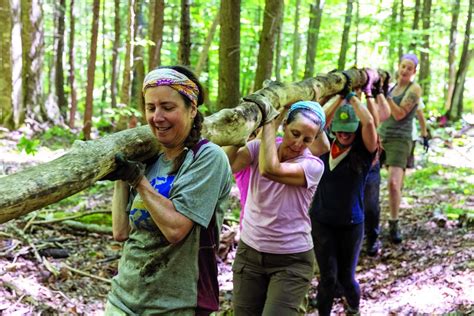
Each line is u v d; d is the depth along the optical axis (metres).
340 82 5.28
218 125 3.28
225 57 9.09
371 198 6.37
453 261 5.59
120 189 2.73
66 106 19.67
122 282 2.56
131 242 2.59
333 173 4.47
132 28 11.38
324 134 4.39
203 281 2.56
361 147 4.45
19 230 5.86
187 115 2.45
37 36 15.12
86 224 6.44
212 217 2.55
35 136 13.46
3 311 4.07
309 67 16.92
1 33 13.70
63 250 5.63
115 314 2.51
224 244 6.27
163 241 2.49
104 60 23.70
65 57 29.00
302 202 3.70
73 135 13.74
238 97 9.23
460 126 15.50
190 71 2.48
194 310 2.54
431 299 4.86
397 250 6.53
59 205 7.69
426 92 19.22
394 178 6.85
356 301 4.76
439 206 8.01
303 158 3.74
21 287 4.45
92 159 2.29
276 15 9.13
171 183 2.47
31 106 15.03
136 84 16.42
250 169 3.87
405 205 8.48
